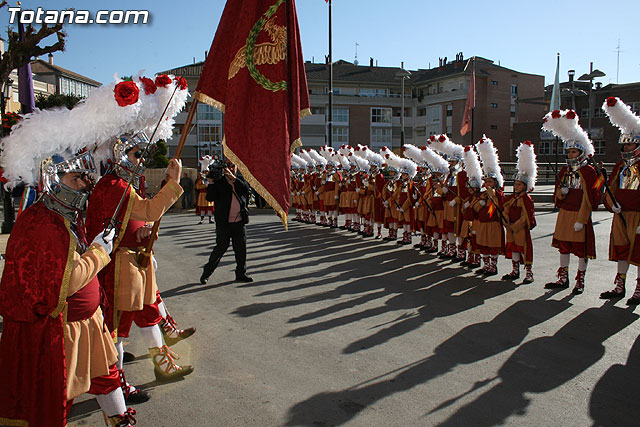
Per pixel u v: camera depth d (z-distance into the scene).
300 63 4.39
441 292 7.39
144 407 3.91
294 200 17.89
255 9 4.21
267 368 4.64
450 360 4.80
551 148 50.41
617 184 6.95
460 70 54.28
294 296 7.20
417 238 13.13
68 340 2.75
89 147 3.11
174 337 5.12
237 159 4.14
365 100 56.28
